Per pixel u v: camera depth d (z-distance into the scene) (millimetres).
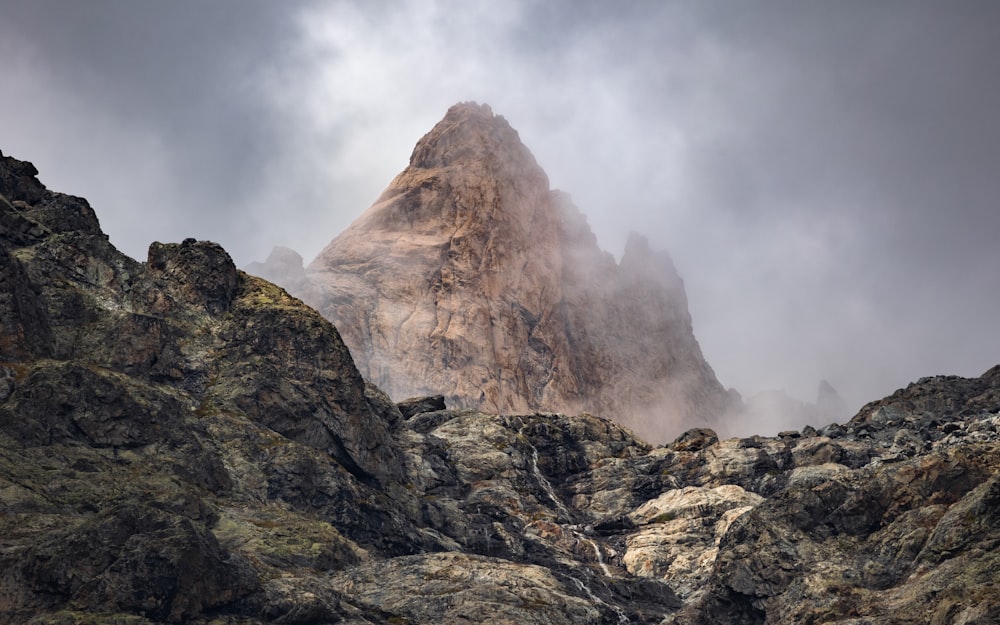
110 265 166000
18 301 145000
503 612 132500
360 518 155250
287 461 152375
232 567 112938
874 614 115938
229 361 164500
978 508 120938
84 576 105312
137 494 129125
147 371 156875
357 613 120312
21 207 164875
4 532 114562
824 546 132250
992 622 100875
